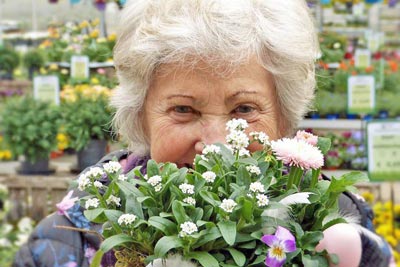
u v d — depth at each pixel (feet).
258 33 3.72
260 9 3.82
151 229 3.03
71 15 19.36
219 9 3.69
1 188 12.86
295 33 3.84
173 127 3.80
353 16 21.89
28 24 22.91
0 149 16.38
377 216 12.66
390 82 18.67
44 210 12.93
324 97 14.78
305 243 3.00
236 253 2.88
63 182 12.73
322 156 3.07
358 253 3.11
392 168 10.53
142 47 3.72
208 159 3.22
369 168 10.55
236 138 3.17
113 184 3.13
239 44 3.62
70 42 17.95
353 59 17.97
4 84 20.47
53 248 4.33
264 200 2.88
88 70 15.39
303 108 4.13
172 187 3.06
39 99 14.52
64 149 14.62
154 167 3.23
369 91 13.46
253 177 3.10
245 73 3.71
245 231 2.97
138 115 4.18
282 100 3.99
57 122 13.67
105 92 13.79
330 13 21.72
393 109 17.17
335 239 3.09
